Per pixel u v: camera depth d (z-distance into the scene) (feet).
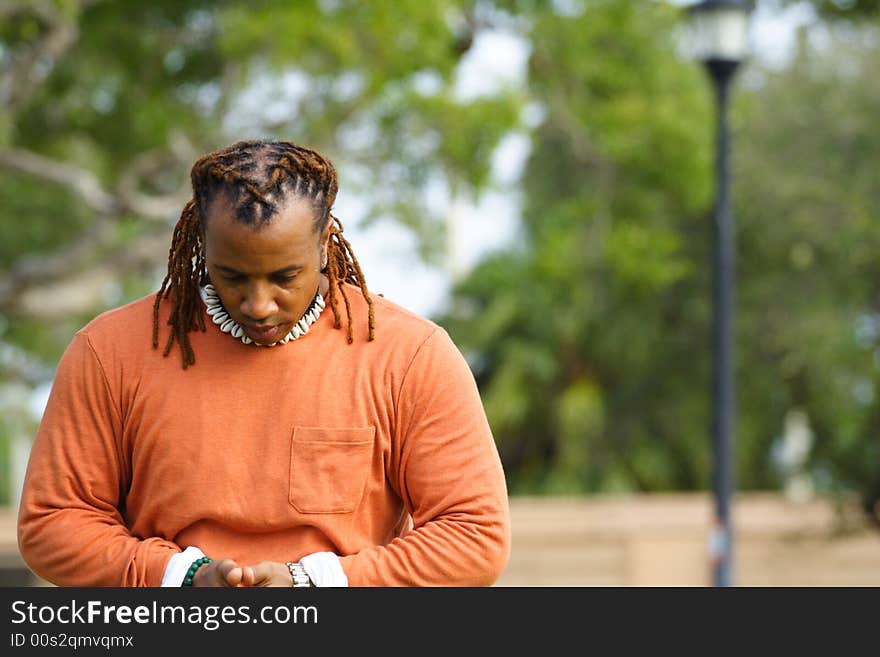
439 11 71.82
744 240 107.96
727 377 62.39
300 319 15.70
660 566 103.96
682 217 114.52
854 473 105.40
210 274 15.16
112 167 86.17
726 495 62.28
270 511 15.60
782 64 106.01
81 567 15.79
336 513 15.70
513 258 131.23
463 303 134.10
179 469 15.70
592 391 124.98
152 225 84.69
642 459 125.49
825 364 103.60
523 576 102.99
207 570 15.24
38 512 16.01
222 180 14.71
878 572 106.11
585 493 125.59
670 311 119.65
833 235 102.78
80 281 78.74
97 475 16.08
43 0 70.33
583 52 82.17
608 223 100.89
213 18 77.20
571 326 124.57
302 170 14.97
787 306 105.70
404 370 16.02
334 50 69.26
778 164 104.27
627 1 82.99
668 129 82.84
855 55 104.17
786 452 125.90
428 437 16.03
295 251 14.82
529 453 134.51
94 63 79.30
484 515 15.90
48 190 89.10
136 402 15.90
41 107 82.84
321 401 15.75
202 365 15.85
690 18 63.87
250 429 15.71
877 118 102.58
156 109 78.23
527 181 118.42
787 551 105.29
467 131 73.56
